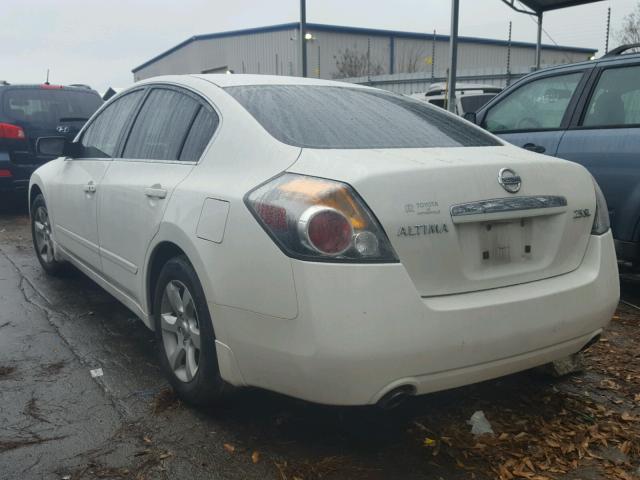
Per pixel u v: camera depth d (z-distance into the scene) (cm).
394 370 238
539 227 282
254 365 262
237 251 262
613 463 276
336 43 3966
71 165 492
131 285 371
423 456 280
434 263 250
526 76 581
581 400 332
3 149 877
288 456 280
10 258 663
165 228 314
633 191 468
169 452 283
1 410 321
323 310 234
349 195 240
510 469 271
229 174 290
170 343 331
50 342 417
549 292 272
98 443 291
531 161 286
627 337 423
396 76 2467
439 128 335
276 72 3975
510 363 265
